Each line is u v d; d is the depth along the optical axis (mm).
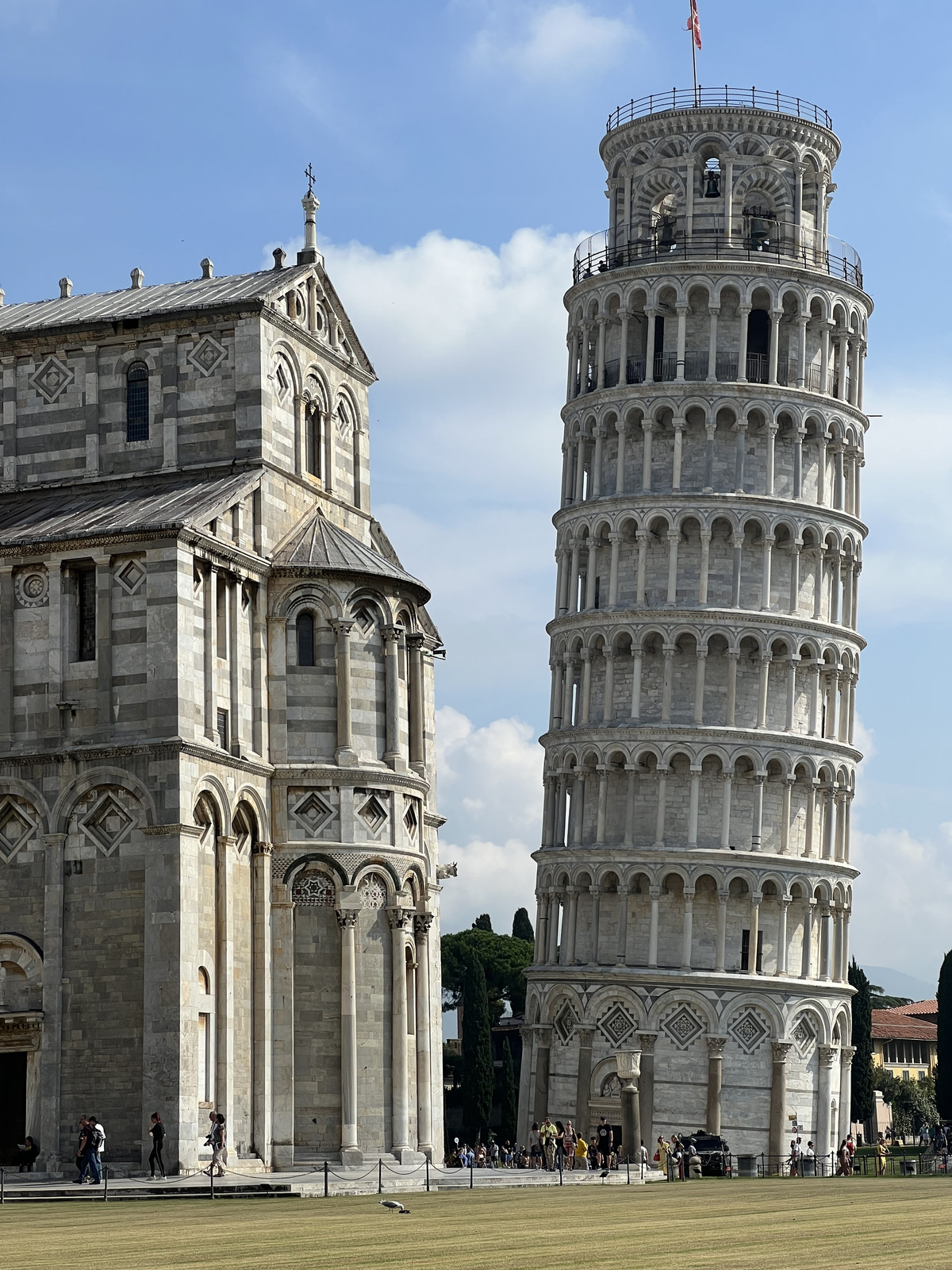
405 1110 76438
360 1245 41688
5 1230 47438
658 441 135125
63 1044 70500
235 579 75562
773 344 134500
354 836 76750
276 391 81312
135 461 81250
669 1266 36188
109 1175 68500
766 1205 58906
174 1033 68688
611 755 131875
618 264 139750
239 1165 71875
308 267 85000
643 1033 126688
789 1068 128000
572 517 138000
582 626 135125
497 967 192750
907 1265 36188
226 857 72938
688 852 128250
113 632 71875
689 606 132125
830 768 133750
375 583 79125
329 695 77812
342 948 75875
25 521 77688
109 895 70688
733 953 129000
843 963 134125
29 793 72000
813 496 135625
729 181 137750
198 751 71125
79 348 82438
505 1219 50562
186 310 80375
